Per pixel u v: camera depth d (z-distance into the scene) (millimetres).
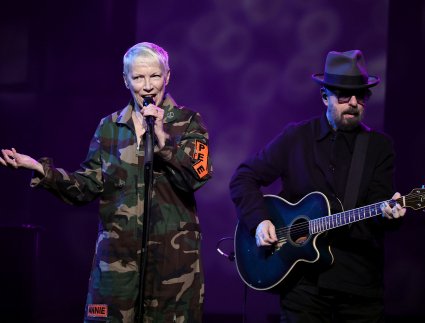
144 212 6465
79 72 15641
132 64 6770
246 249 8438
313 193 7852
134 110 7070
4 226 12961
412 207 7176
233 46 14383
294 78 14250
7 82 15719
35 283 13180
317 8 14164
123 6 15469
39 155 15648
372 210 7324
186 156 6582
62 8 15641
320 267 7688
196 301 6738
